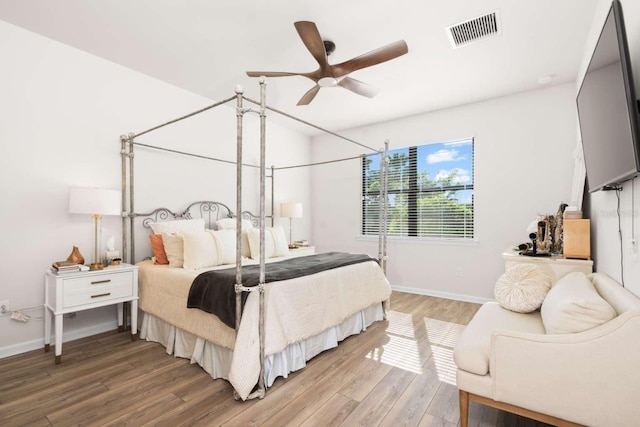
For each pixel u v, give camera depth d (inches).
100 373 86.7
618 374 48.4
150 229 132.5
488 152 155.3
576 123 133.9
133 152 126.0
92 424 65.4
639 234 58.2
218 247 117.6
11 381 82.1
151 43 107.5
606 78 59.9
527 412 55.5
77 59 112.1
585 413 50.5
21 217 100.5
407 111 171.3
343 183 207.6
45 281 104.2
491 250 154.9
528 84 137.4
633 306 50.6
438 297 168.9
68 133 110.3
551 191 140.3
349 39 102.3
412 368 90.4
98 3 87.1
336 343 104.4
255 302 78.9
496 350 57.2
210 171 155.5
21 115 100.4
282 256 149.7
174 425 65.2
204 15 91.7
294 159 209.3
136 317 109.8
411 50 109.0
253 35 101.7
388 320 132.4
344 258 128.2
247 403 73.2
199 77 132.5
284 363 84.6
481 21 93.7
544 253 110.9
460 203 165.6
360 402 73.8
